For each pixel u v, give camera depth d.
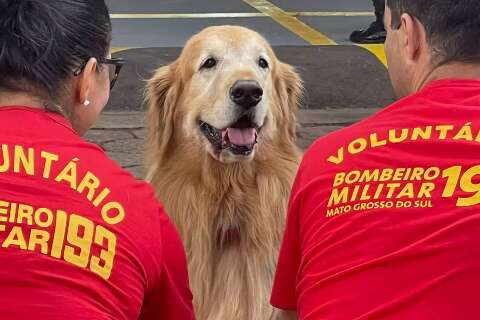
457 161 1.77
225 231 3.48
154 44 9.82
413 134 1.85
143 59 8.71
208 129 3.43
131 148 6.45
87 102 1.99
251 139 3.37
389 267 1.72
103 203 1.74
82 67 1.89
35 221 1.66
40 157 1.75
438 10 1.91
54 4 1.83
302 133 6.96
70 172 1.75
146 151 3.84
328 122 7.35
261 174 3.48
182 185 3.51
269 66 3.61
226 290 3.44
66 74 1.86
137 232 1.75
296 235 2.03
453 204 1.72
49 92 1.85
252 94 3.31
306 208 1.93
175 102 3.63
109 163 1.83
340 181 1.87
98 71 1.99
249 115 3.36
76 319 1.61
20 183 1.70
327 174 1.90
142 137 6.73
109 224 1.72
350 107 7.88
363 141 1.90
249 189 3.46
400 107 1.94
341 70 8.75
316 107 7.82
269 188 3.48
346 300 1.76
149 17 11.53
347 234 1.80
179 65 3.64
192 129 3.49
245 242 3.46
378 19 10.12
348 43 10.12
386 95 8.16
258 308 3.41
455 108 1.86
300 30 10.95
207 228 3.45
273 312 3.42
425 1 1.93
